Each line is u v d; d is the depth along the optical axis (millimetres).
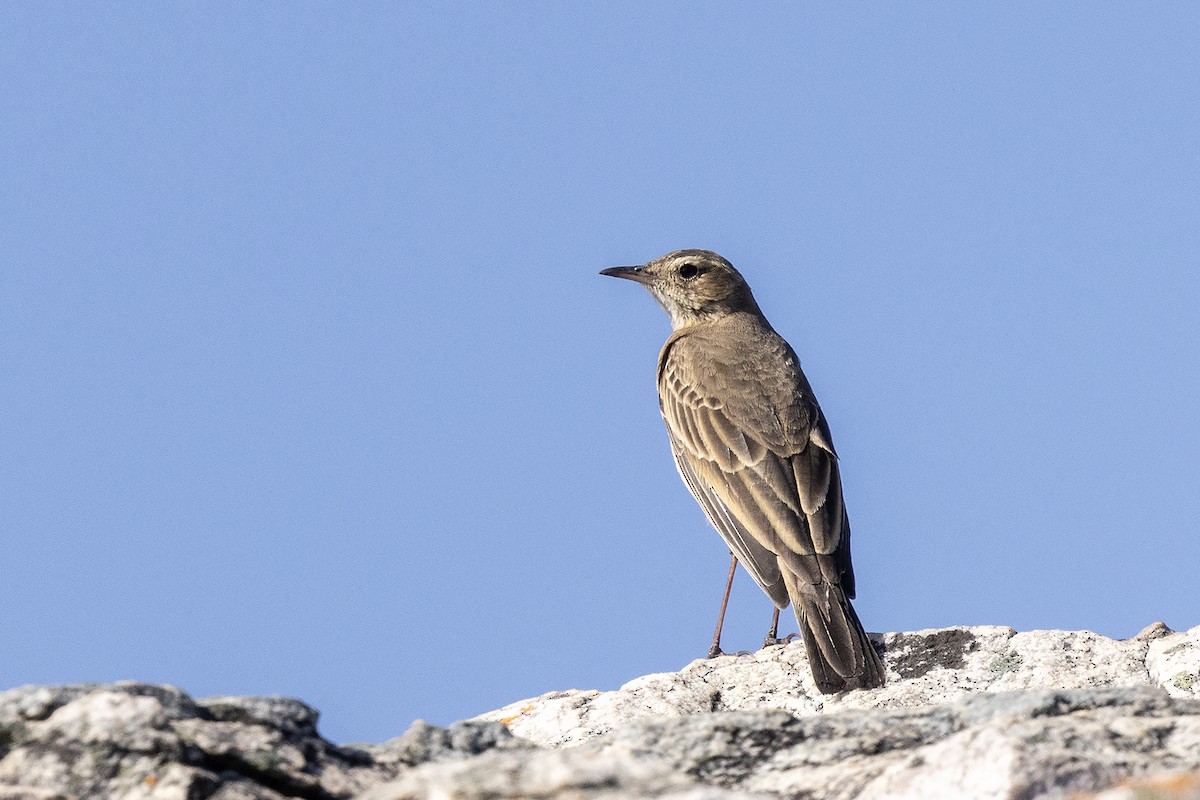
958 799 9047
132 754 9109
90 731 9234
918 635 18203
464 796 8055
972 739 9586
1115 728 9742
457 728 10961
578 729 16203
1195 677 16078
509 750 10828
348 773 9938
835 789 9852
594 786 8133
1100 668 16969
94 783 8953
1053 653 17312
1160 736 9695
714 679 17797
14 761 9125
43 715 9633
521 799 7996
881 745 10703
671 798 7797
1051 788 8906
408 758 10492
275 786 9461
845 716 11320
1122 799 7699
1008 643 17703
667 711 16625
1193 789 7578
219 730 9773
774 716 11203
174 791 8852
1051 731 9633
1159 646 17109
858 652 17672
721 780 10484
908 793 9320
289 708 10258
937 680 17234
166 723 9469
